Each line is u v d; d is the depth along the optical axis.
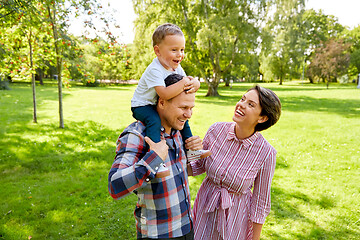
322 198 4.42
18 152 6.33
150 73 1.41
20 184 4.73
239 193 1.75
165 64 1.58
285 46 34.00
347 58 45.22
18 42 7.84
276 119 1.58
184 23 19.88
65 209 3.93
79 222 3.65
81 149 6.75
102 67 39.16
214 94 23.91
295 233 3.46
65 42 7.69
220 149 1.76
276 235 3.41
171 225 1.31
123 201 4.21
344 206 4.19
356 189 4.78
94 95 21.95
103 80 45.56
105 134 8.43
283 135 8.76
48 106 14.47
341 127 9.98
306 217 3.85
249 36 19.22
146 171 1.14
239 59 21.19
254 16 19.92
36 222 3.60
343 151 7.04
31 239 3.27
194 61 22.67
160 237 1.29
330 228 3.59
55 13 7.48
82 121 10.32
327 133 9.02
